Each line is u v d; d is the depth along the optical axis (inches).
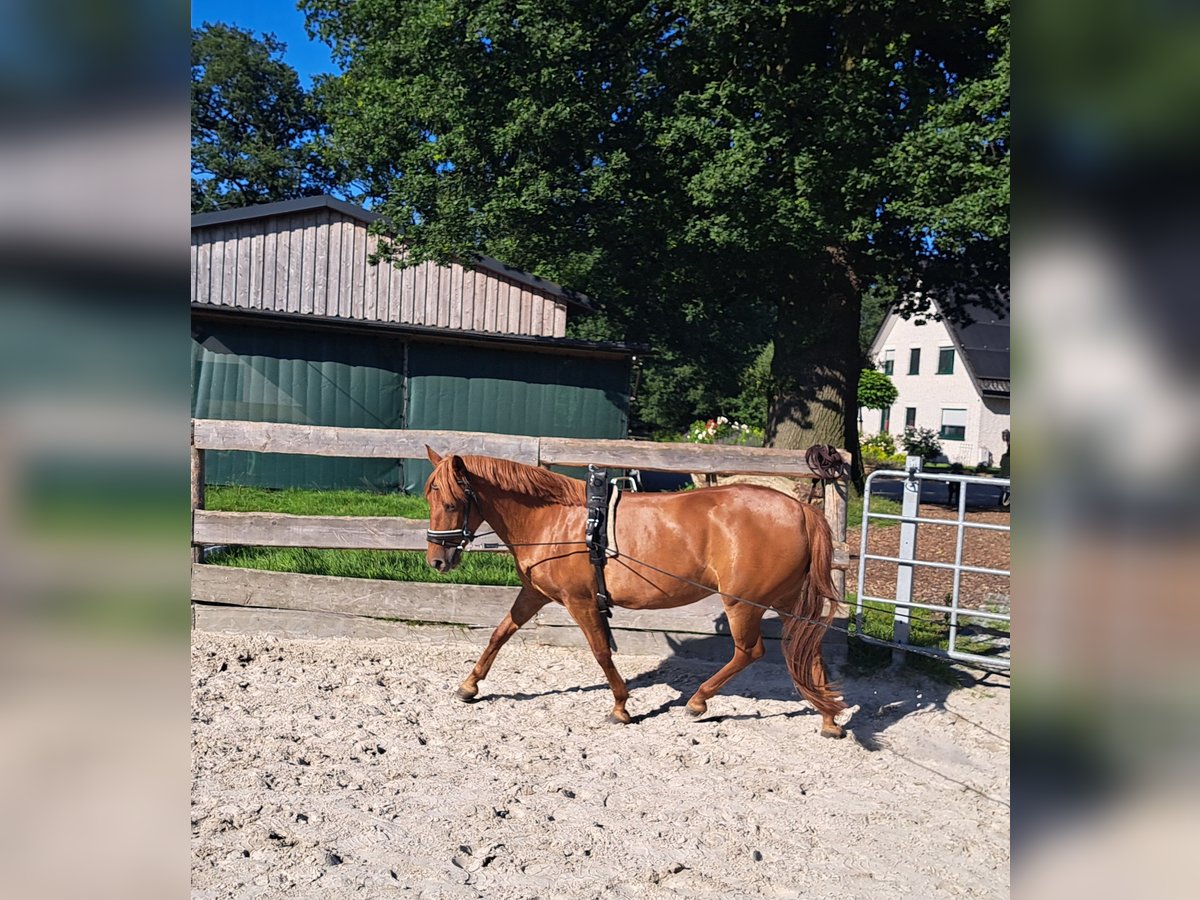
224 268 609.3
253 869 144.3
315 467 595.5
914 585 387.5
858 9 502.6
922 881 152.5
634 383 1512.1
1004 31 431.2
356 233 644.7
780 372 617.9
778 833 168.9
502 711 229.5
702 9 466.3
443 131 587.2
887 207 473.7
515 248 631.8
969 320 692.7
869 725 230.1
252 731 203.8
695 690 251.0
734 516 212.8
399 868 148.3
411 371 628.4
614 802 179.3
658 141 497.4
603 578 215.8
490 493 219.6
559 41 482.0
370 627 278.5
